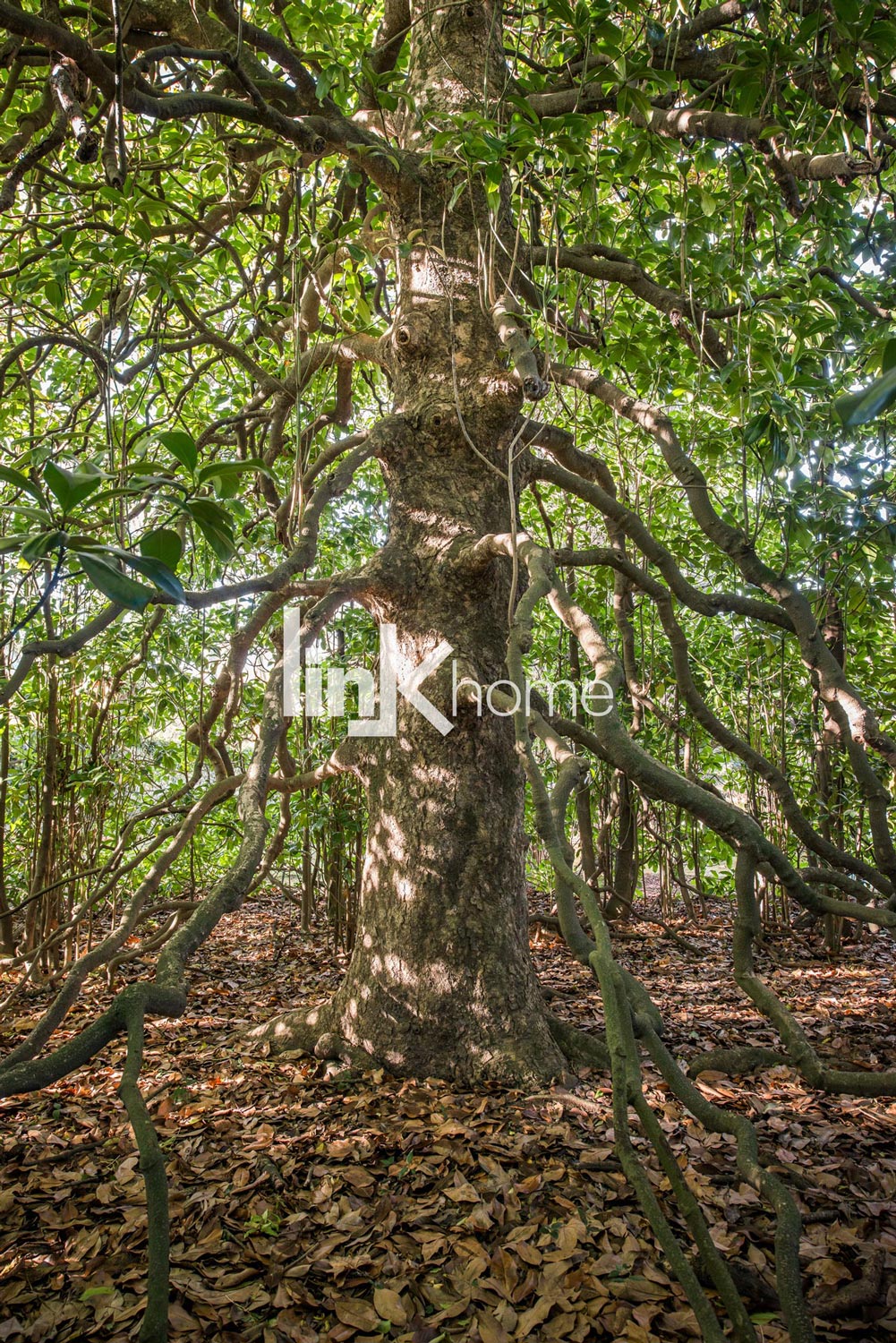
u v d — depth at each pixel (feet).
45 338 10.44
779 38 9.98
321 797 19.25
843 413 2.38
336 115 10.23
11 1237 7.70
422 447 11.56
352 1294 6.75
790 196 11.41
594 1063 11.02
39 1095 11.15
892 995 16.40
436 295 11.54
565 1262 6.96
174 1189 8.30
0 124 12.12
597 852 25.96
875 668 21.59
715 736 11.87
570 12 8.87
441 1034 10.59
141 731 18.45
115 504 7.96
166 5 10.55
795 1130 9.65
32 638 16.61
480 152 8.52
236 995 16.58
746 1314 3.53
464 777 11.00
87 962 7.30
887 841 10.96
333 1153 8.76
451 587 11.19
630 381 14.39
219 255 16.16
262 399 15.16
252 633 9.91
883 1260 7.02
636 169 10.40
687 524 20.84
